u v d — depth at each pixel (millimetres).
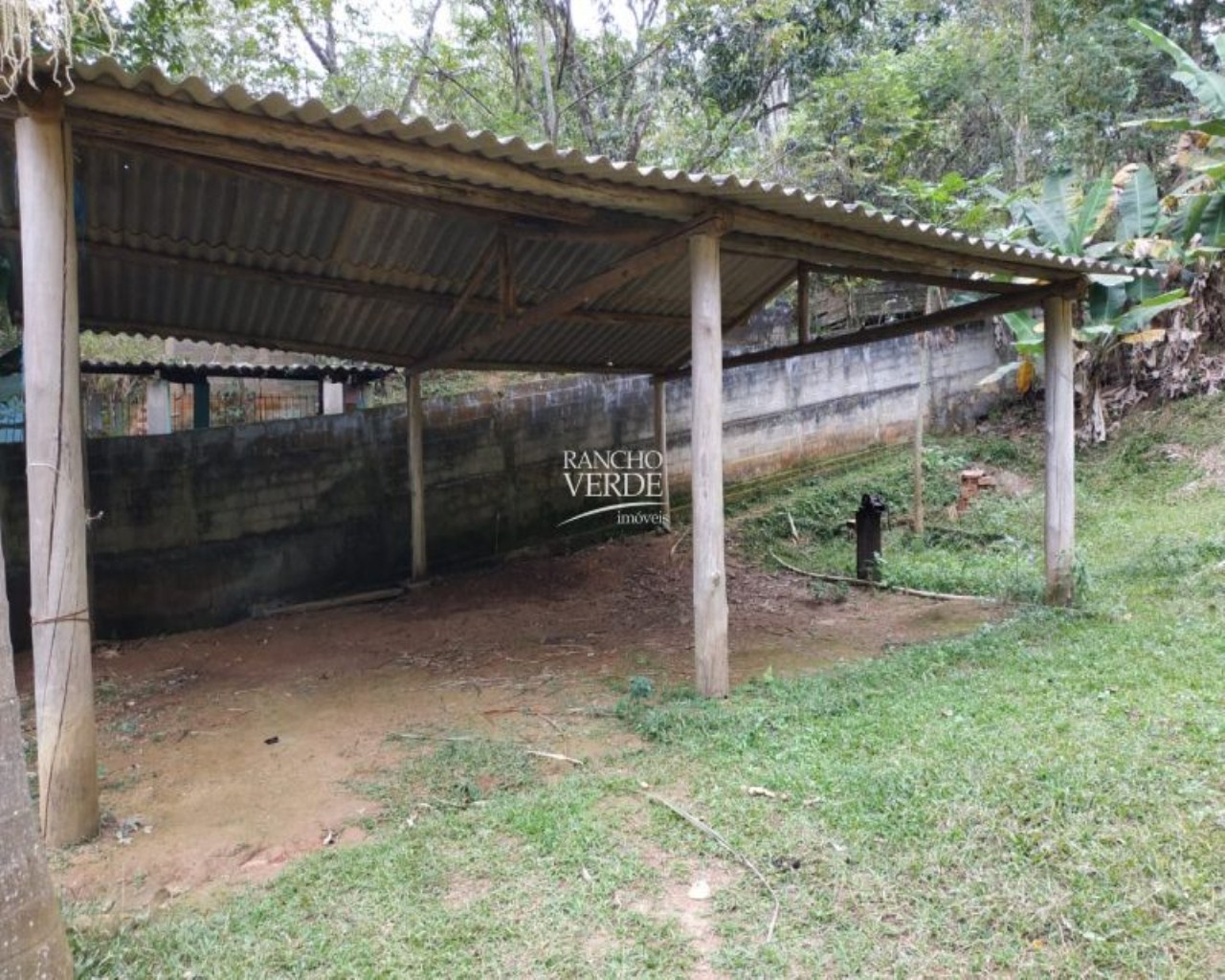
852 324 10398
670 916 2141
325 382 10070
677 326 7297
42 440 2652
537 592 7227
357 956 2014
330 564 7426
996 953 1889
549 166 3283
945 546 7848
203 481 6793
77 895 2428
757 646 5230
